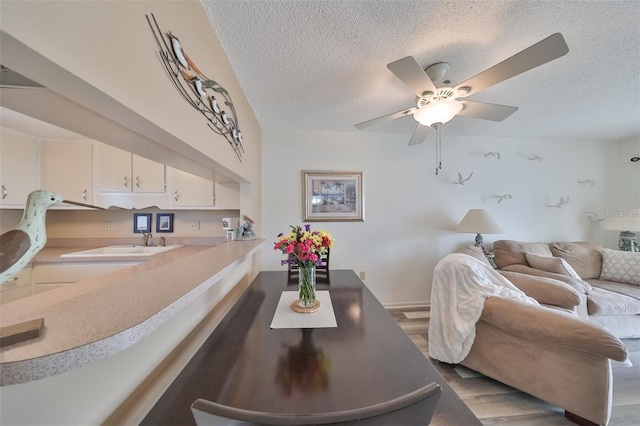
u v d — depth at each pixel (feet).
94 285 2.79
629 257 8.07
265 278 6.18
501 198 10.23
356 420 1.34
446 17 3.92
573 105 7.15
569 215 10.41
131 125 2.49
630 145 10.07
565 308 5.87
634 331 6.64
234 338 3.19
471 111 5.34
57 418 1.76
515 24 4.07
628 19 3.95
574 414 4.28
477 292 5.38
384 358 2.75
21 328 1.42
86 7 1.72
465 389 5.17
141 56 2.28
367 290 5.26
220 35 4.25
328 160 9.55
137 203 7.32
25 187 6.35
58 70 1.57
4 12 1.28
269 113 7.75
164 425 1.88
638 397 4.95
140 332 1.53
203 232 8.39
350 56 4.88
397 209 9.84
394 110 7.54
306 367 2.57
